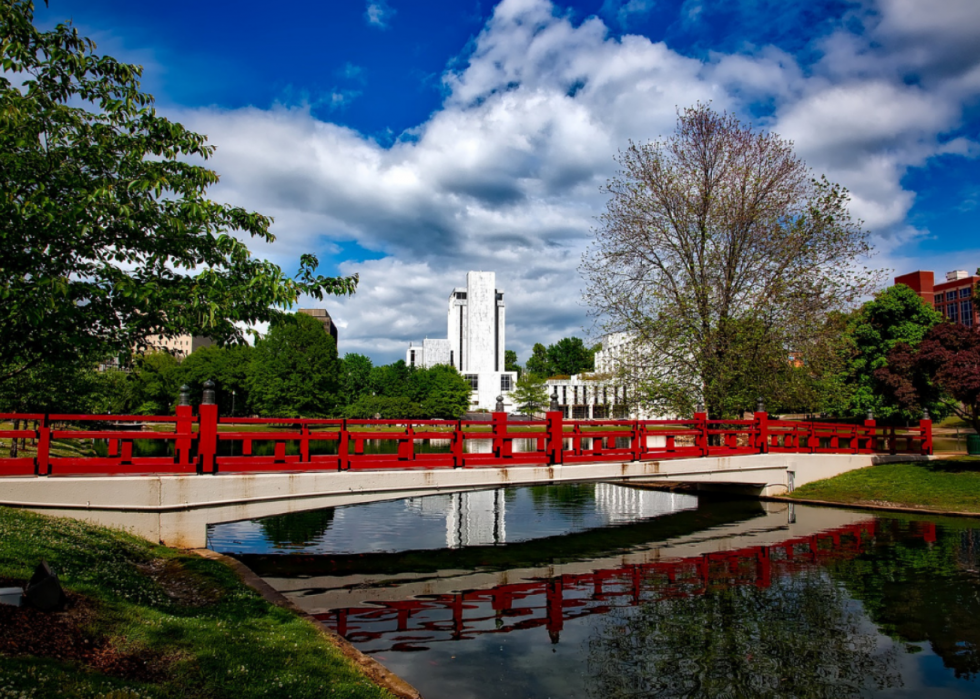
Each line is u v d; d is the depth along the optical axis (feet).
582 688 25.68
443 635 31.58
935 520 62.85
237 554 48.96
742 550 51.47
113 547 32.07
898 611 35.65
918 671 27.86
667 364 81.66
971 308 258.37
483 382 381.60
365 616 34.45
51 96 31.09
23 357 32.94
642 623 33.81
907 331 151.74
